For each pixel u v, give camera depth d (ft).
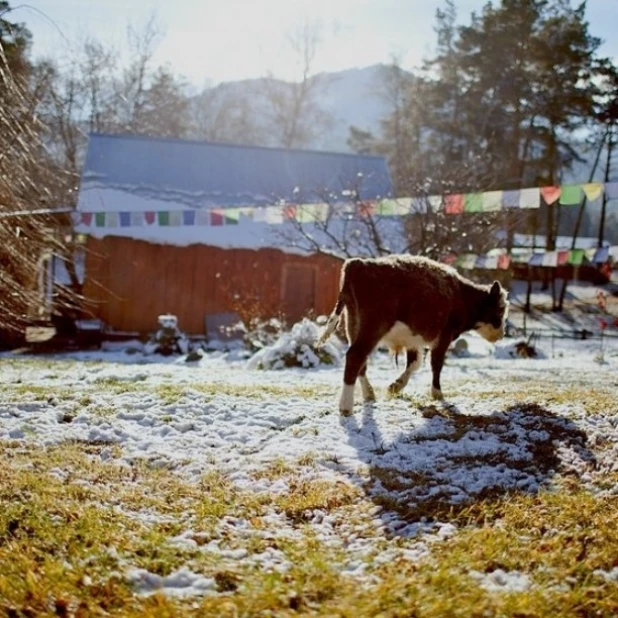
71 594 11.32
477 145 131.34
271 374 40.27
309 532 14.14
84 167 79.41
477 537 13.48
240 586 11.53
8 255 37.29
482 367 46.47
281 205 60.54
